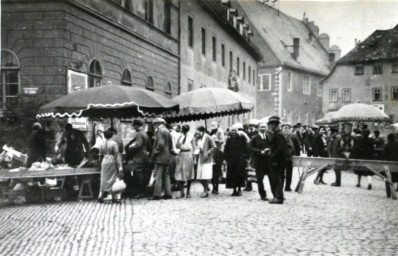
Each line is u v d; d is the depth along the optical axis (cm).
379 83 5731
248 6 6862
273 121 1332
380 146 2205
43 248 796
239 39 4841
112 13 2145
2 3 1795
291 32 7556
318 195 1531
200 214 1134
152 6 2658
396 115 5653
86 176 1407
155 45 2661
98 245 816
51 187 1438
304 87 7094
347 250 791
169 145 1423
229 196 1488
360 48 5881
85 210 1198
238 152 1488
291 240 862
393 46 5731
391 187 1455
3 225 996
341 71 5928
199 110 1866
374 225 1012
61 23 1778
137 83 2419
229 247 805
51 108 1458
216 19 4056
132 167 1460
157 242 839
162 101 1579
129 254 757
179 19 3111
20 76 1795
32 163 1484
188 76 3309
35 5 1788
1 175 1268
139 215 1118
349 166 1552
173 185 1627
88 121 1948
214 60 4047
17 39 1800
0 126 1722
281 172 1324
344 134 1864
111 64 2134
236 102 1889
